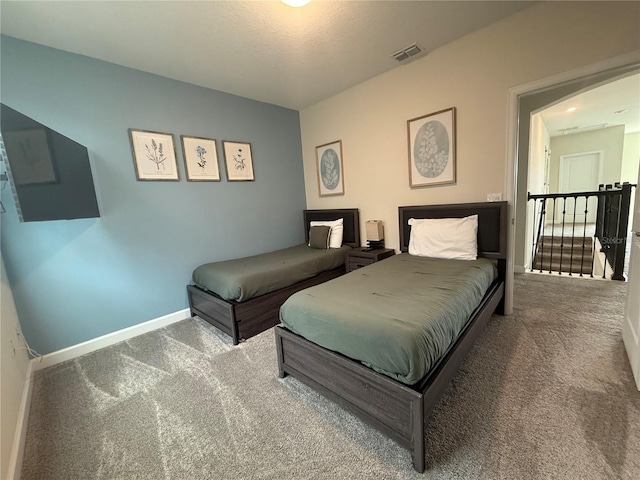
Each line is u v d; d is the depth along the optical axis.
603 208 4.01
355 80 3.18
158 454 1.35
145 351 2.32
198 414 1.59
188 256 3.03
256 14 1.95
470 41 2.42
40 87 2.15
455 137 2.64
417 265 2.42
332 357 1.46
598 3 1.86
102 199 2.45
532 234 4.11
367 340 1.31
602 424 1.31
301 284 2.92
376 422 1.31
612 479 1.07
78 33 2.04
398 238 3.29
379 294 1.75
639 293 1.60
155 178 2.74
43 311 2.19
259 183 3.67
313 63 2.69
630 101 4.52
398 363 1.19
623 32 1.81
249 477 1.20
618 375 1.63
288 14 1.97
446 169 2.75
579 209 7.42
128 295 2.62
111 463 1.32
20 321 2.09
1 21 1.86
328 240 3.55
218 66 2.64
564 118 5.56
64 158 2.06
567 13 1.97
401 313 1.43
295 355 1.72
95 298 2.44
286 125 3.96
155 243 2.78
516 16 2.17
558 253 4.40
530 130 3.61
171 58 2.46
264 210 3.74
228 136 3.32
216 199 3.23
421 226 2.80
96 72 2.39
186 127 2.96
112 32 2.06
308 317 1.61
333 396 1.51
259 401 1.66
